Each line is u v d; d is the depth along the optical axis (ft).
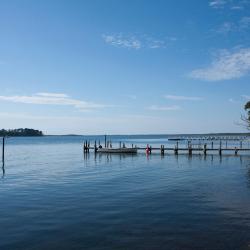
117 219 58.54
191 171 127.75
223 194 80.23
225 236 49.08
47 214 62.39
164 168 139.23
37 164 162.40
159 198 76.28
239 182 98.73
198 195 79.30
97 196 79.05
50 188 90.94
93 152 248.73
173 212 63.05
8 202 72.95
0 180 107.65
